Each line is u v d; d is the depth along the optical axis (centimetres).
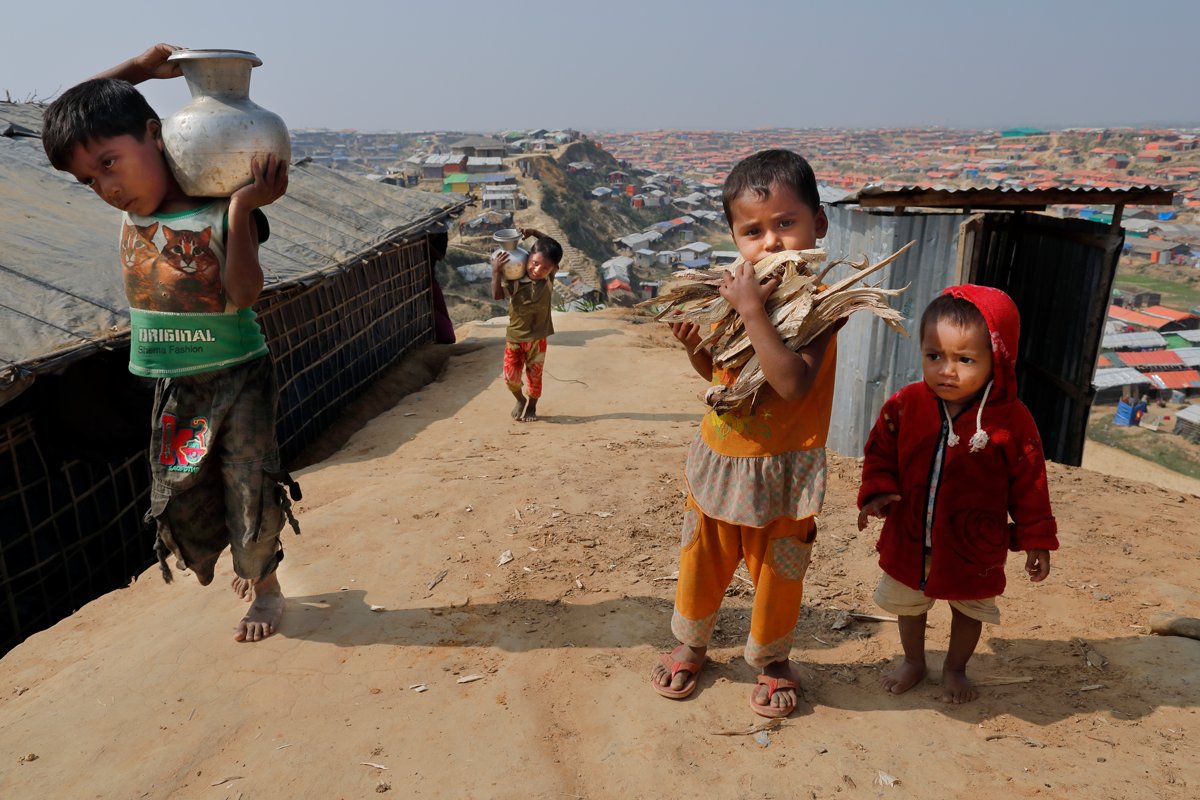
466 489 460
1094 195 608
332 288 935
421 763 223
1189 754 213
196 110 229
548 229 13150
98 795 214
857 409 634
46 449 511
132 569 596
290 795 213
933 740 225
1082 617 298
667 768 217
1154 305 10769
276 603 302
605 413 802
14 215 651
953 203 598
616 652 279
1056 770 210
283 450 807
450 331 1383
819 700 249
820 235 220
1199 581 331
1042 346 757
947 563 228
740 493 222
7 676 286
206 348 250
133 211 239
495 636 293
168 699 256
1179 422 5644
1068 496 454
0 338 479
